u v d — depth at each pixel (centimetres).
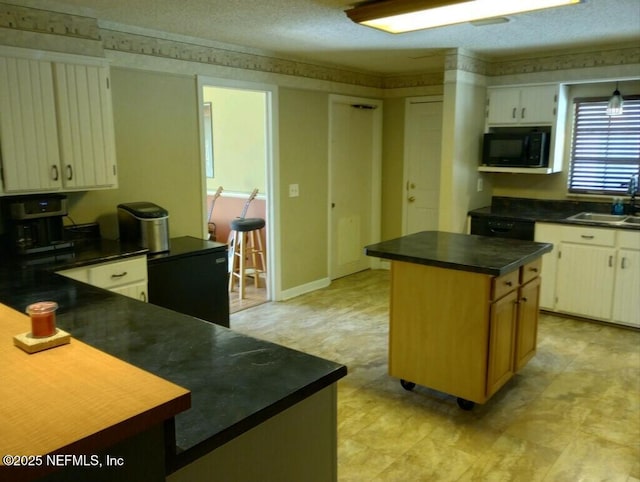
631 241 422
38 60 305
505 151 493
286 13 332
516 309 310
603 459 256
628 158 477
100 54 336
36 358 119
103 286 315
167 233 363
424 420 294
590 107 489
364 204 632
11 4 293
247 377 148
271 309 496
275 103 485
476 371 289
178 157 416
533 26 366
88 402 99
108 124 343
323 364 158
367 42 423
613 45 436
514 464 253
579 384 336
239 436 129
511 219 478
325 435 157
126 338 178
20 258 310
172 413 101
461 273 286
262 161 591
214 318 390
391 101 616
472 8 296
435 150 592
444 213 479
